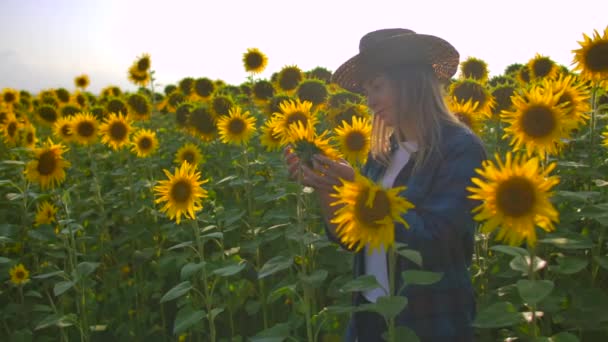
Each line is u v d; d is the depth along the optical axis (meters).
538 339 2.14
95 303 4.52
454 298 2.26
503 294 3.18
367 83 2.53
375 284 2.08
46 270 4.79
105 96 13.30
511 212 1.78
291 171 2.63
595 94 4.14
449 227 2.14
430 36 2.38
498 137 5.92
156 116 11.01
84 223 5.96
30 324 4.58
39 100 14.08
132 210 5.39
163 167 7.49
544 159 2.83
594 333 3.29
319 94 6.79
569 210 3.64
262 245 4.78
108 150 9.23
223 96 6.82
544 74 7.26
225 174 6.46
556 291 3.00
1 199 6.33
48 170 4.90
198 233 3.32
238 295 4.17
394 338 2.09
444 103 2.43
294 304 3.59
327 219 2.62
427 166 2.29
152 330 4.61
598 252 3.30
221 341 4.05
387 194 1.87
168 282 5.03
